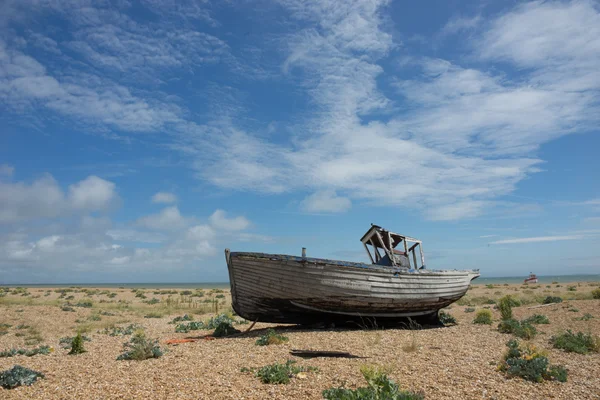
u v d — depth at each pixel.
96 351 11.48
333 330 13.72
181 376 7.81
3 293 41.25
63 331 17.67
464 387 6.89
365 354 9.70
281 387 6.98
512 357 8.62
